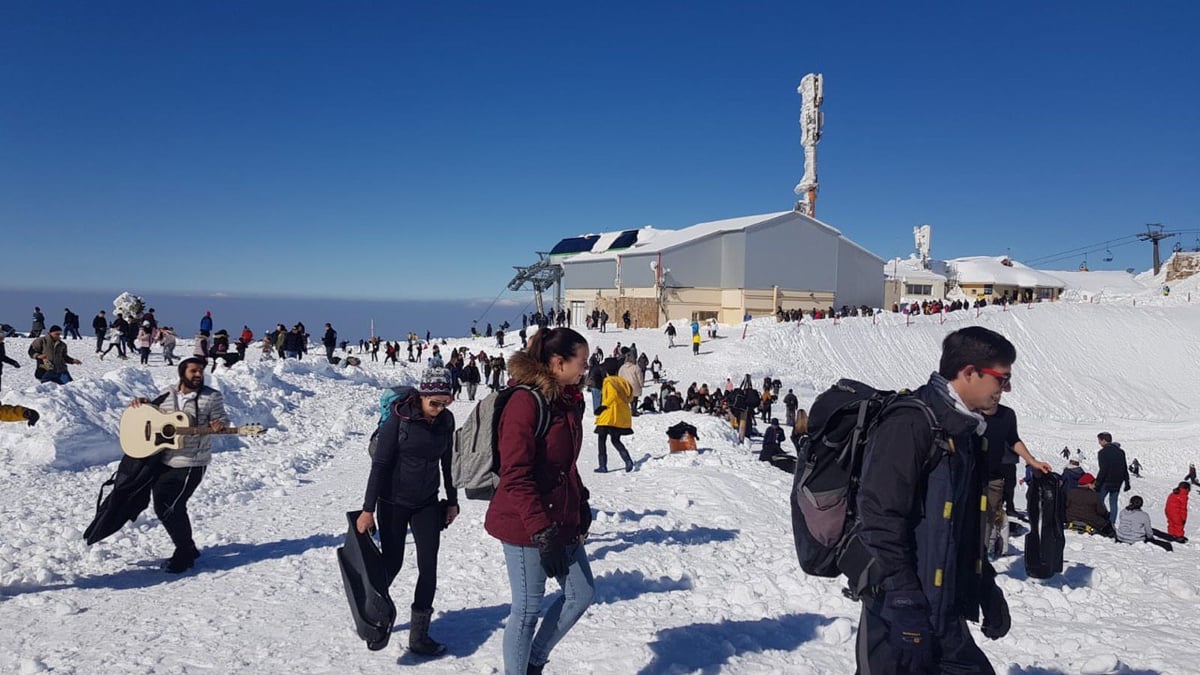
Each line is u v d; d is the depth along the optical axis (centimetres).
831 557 289
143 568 618
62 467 1027
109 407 1205
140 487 595
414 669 420
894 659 273
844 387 299
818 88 6712
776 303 5950
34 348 1758
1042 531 598
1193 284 8862
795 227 6041
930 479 273
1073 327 5816
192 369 618
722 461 1288
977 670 284
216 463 1175
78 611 509
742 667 432
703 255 5912
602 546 709
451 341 5409
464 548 688
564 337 354
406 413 437
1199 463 3338
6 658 423
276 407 1797
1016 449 605
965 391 279
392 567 447
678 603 551
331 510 880
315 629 482
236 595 550
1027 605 595
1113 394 5025
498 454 353
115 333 3172
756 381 3925
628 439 1612
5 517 747
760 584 604
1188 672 443
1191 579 675
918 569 273
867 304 6681
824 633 491
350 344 5525
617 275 6075
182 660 427
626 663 430
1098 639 504
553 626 367
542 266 7219
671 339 4597
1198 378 5272
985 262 9081
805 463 298
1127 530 1056
